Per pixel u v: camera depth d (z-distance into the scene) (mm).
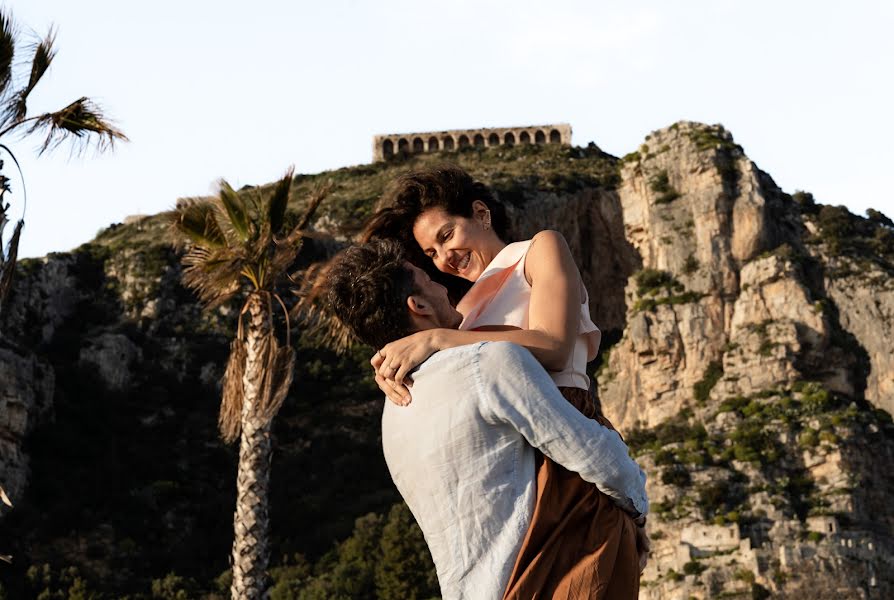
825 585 64562
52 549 64812
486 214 3607
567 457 2732
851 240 94125
